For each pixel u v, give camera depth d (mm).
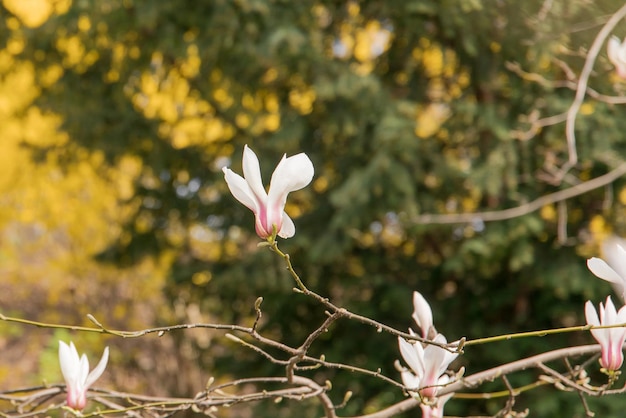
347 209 6898
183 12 7078
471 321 7410
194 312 9305
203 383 9414
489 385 7031
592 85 6512
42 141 9055
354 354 7527
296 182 1951
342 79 6766
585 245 7238
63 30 7523
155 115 7969
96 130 7953
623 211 7125
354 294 7668
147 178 8727
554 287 7105
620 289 2287
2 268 9586
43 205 9422
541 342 7160
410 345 2342
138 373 9391
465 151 7371
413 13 6926
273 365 7742
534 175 7004
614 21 5398
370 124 7105
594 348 2848
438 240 7543
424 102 7383
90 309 9570
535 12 6449
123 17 7262
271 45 6625
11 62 8219
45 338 9531
